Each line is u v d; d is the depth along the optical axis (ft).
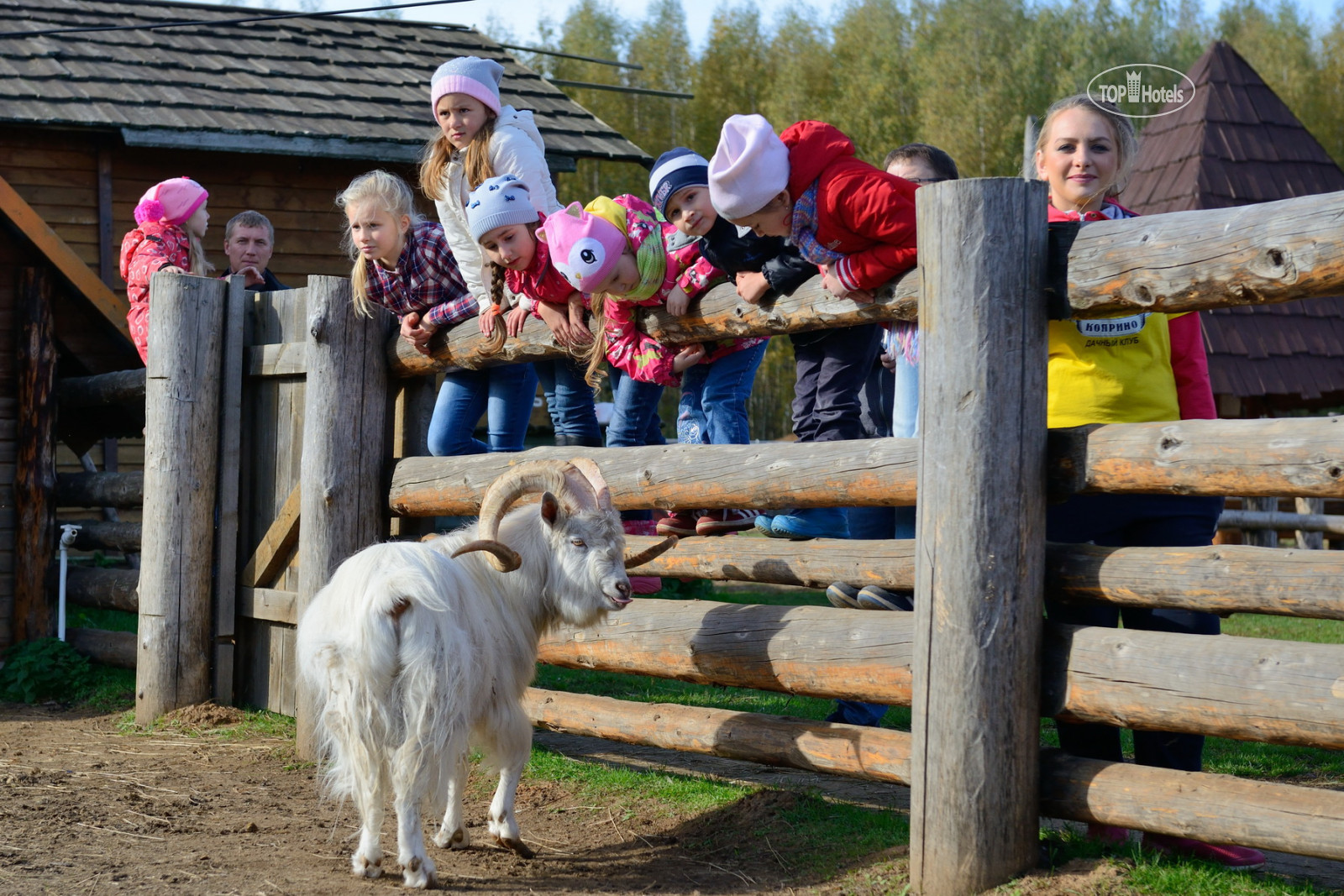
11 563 31.14
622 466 17.93
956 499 13.35
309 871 15.24
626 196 16.90
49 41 46.91
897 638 14.73
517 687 15.93
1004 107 121.80
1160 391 14.74
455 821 16.21
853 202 13.85
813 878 14.79
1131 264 12.63
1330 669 11.43
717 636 16.79
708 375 18.74
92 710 26.78
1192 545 14.46
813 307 15.29
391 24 57.26
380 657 13.82
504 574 15.78
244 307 25.94
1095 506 14.78
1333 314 50.29
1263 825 11.95
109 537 31.68
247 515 25.93
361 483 22.48
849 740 15.33
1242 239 11.77
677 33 152.46
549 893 14.43
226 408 25.72
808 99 139.23
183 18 51.70
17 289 31.27
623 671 18.37
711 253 15.83
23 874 15.10
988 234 13.24
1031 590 13.38
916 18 142.61
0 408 31.14
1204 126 53.06
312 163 46.37
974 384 13.28
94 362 32.60
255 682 25.70
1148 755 14.35
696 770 20.49
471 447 21.97
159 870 15.29
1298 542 44.52
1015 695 13.32
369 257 20.47
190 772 20.86
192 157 44.98
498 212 17.03
